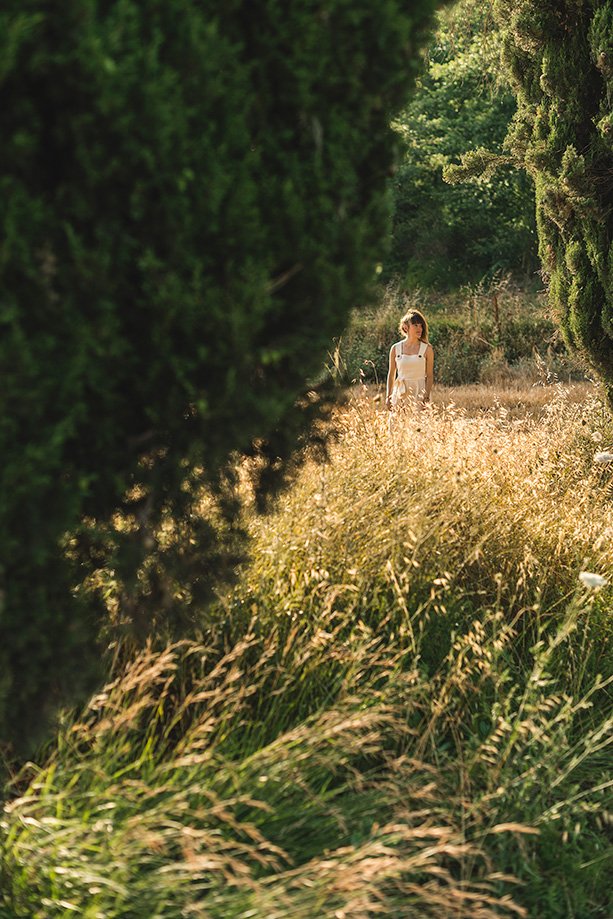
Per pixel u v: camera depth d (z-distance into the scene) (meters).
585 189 5.95
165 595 2.77
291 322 2.43
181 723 3.22
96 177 1.95
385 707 3.13
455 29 7.92
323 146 2.40
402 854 2.90
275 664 3.56
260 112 2.31
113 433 2.25
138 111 1.93
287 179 2.30
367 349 17.00
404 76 2.68
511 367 17.20
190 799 2.82
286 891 2.68
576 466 6.52
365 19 2.39
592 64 6.05
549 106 6.33
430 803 3.16
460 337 18.36
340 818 2.81
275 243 2.32
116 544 2.52
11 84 1.86
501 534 4.50
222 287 2.21
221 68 2.16
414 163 28.67
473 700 3.70
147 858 2.56
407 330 8.91
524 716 3.64
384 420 5.97
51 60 1.82
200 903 2.39
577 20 6.02
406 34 2.46
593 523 4.95
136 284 2.16
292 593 3.71
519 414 12.07
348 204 2.55
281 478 3.03
